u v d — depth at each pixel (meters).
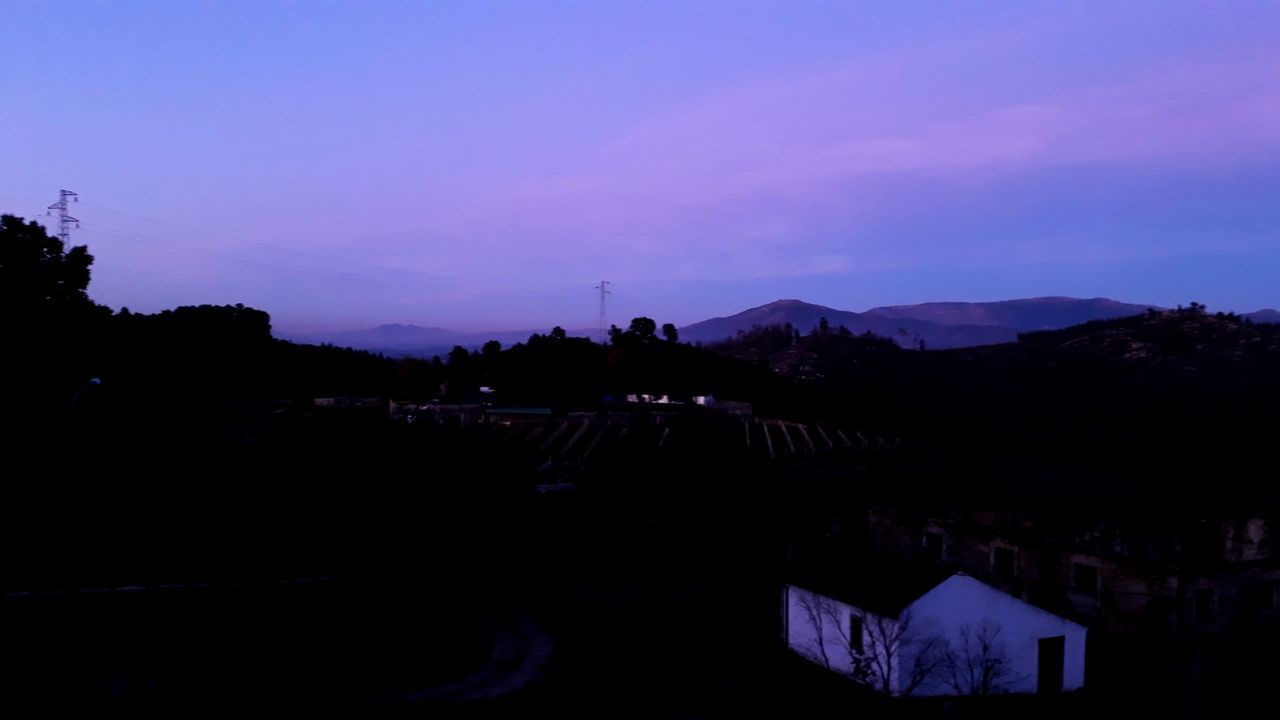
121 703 22.31
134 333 63.09
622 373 89.50
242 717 22.44
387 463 34.72
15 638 23.94
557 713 23.92
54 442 34.41
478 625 30.92
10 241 51.06
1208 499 30.84
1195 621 27.98
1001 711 24.95
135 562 29.72
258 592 27.12
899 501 36.91
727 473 44.97
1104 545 29.59
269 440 37.78
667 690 25.95
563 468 49.41
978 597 26.20
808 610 28.95
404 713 23.39
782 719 23.64
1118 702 26.47
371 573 30.44
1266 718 25.33
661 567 37.38
